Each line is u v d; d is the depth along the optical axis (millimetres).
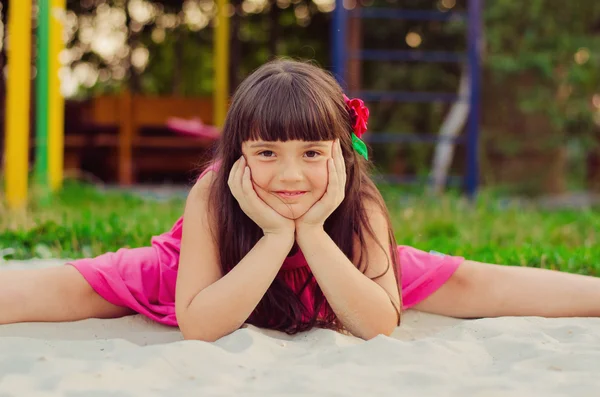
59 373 2188
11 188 7203
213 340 2705
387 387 2160
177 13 14164
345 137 2910
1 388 2082
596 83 11484
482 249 4844
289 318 2967
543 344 2646
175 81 14414
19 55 7215
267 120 2639
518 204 8891
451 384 2188
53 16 8133
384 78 12125
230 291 2682
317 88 2738
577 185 12609
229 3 13617
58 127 8438
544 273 3342
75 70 14164
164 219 6242
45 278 3066
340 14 9281
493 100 11820
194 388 2135
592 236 5996
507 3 11008
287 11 14047
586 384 2170
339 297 2744
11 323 2998
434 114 12180
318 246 2752
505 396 2092
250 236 2928
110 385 2141
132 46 14195
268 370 2303
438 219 6562
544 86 11547
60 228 5277
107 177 13406
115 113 12344
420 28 12148
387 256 2953
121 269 3148
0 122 10727
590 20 11406
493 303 3295
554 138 11633
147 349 2406
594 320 3102
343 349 2494
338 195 2734
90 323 3068
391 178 11734
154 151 13352
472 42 9852
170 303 3168
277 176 2693
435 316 3330
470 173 9930
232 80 13648
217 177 2908
